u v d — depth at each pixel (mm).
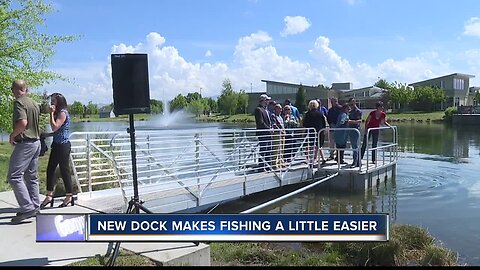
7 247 4711
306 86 63625
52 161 6473
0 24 14734
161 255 4535
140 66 4766
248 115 70688
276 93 66688
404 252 5785
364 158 13797
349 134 11703
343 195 10930
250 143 9945
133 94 4746
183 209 8016
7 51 14750
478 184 12289
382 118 12117
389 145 12852
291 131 11969
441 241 6984
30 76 14930
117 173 6992
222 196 8797
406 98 62938
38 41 15375
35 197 5734
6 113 14859
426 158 18406
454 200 10219
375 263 5535
